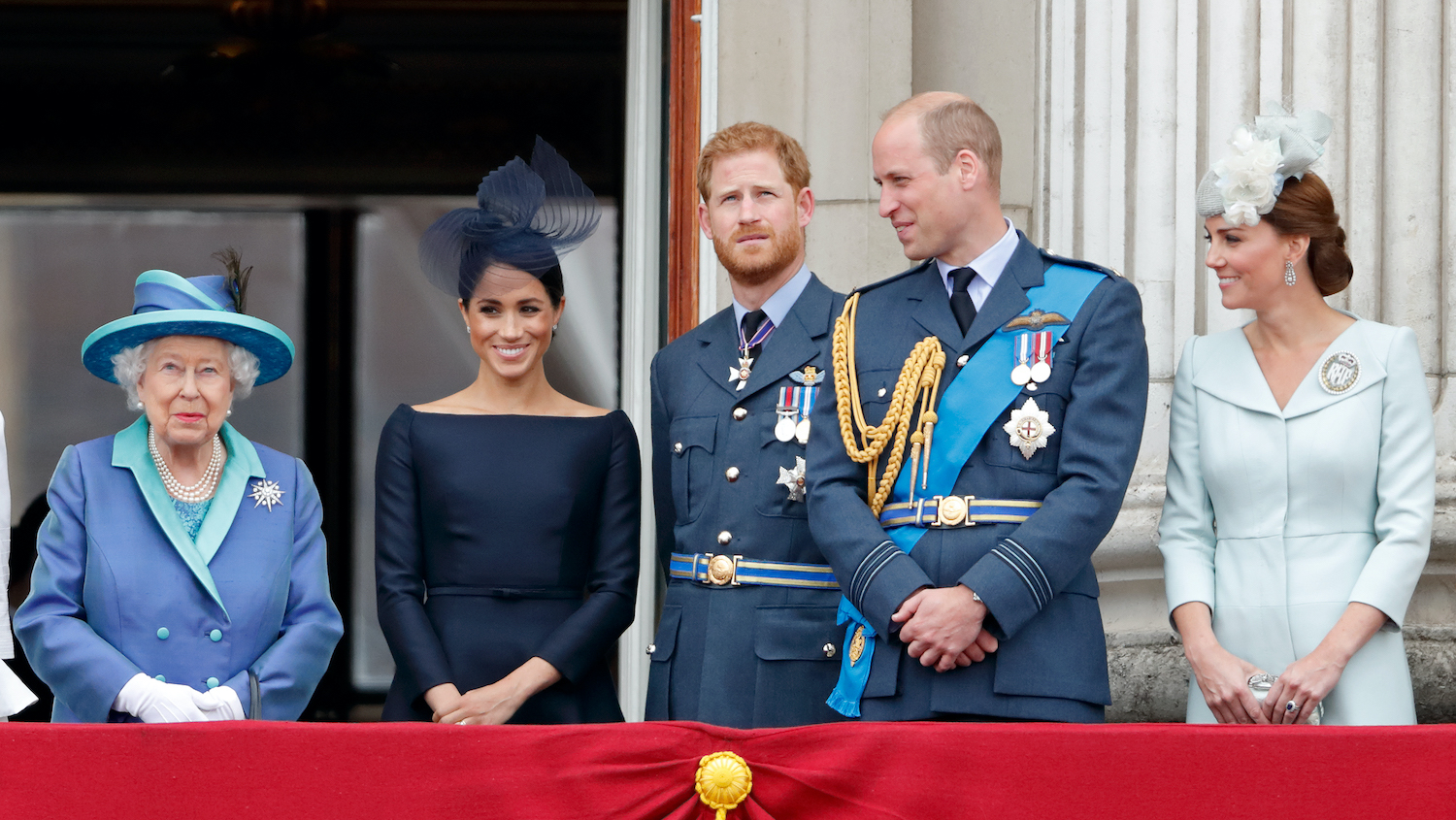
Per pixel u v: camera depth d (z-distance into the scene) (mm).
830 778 9578
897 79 17359
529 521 12539
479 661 12195
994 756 9461
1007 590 10078
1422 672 15172
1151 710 15648
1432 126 16094
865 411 11188
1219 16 16531
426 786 9469
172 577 11500
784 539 12000
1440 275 15984
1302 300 11789
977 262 11219
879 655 10609
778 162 12711
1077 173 17000
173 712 10883
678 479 12609
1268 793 9312
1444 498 15383
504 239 12797
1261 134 11734
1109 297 10812
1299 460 11430
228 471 11992
